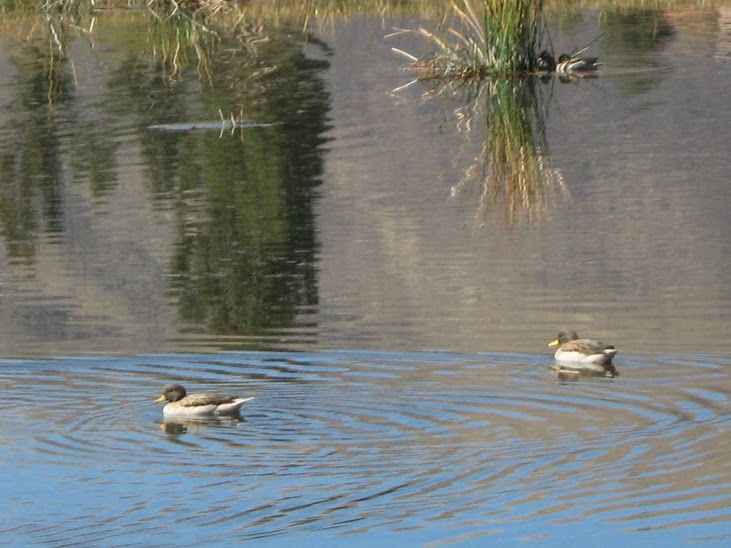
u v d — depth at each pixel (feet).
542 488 35.09
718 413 40.68
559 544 31.78
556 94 108.17
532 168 82.69
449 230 68.80
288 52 131.44
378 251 65.00
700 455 37.06
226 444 39.22
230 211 74.59
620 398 42.63
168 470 37.27
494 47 118.83
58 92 113.39
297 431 40.29
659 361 46.85
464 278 59.62
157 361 48.73
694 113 97.45
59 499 35.42
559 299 55.42
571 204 73.67
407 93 110.52
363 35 139.54
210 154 88.53
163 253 66.33
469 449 38.19
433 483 35.65
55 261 65.62
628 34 137.90
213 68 123.44
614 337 50.08
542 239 66.39
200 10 158.81
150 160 87.66
